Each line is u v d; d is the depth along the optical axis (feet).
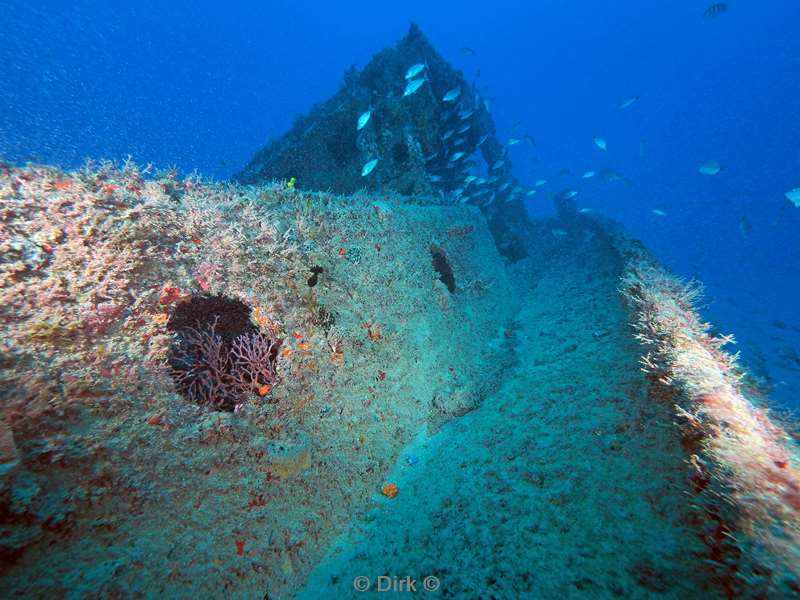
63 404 8.85
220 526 9.96
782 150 139.54
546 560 9.41
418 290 21.21
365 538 11.73
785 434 11.12
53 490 7.99
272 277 14.35
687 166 172.76
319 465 12.62
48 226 10.69
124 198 12.43
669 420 11.67
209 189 15.78
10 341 8.95
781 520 7.00
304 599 10.09
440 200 32.91
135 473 9.25
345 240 18.49
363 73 37.78
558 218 75.92
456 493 12.71
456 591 9.41
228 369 12.22
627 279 23.06
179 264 12.46
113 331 10.48
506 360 22.58
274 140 37.70
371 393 15.70
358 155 31.86
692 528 8.55
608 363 17.51
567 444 13.19
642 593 7.88
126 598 7.95
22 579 7.13
